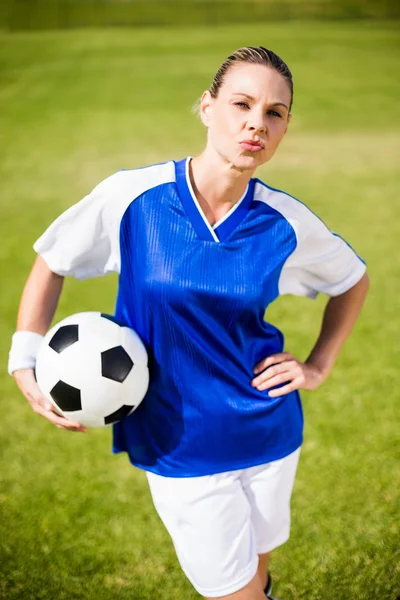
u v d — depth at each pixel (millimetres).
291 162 10938
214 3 41750
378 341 4973
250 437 2139
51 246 2135
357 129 13391
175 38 28391
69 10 39469
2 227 7902
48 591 2797
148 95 17203
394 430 3846
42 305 2215
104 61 22781
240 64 1938
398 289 5934
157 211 2004
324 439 3770
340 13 36969
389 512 3195
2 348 5031
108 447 3834
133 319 2186
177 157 11438
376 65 21188
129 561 2961
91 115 15094
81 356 2086
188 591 2789
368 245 7086
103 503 3340
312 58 22641
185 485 2119
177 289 1975
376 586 2781
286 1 41281
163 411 2139
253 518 2256
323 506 3246
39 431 3984
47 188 9688
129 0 43656
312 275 2295
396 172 10117
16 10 39000
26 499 3373
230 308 2016
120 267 2131
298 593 2768
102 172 10539
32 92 17969
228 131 1931
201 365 2066
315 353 2391
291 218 2094
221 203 2031
